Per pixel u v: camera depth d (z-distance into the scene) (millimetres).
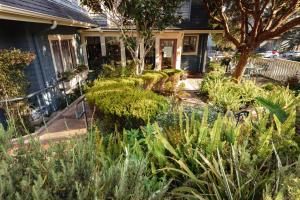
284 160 1845
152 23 6695
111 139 2398
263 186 1582
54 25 5148
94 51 11969
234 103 5145
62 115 4930
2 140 1496
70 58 8820
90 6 7039
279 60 11344
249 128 2295
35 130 4238
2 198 1106
